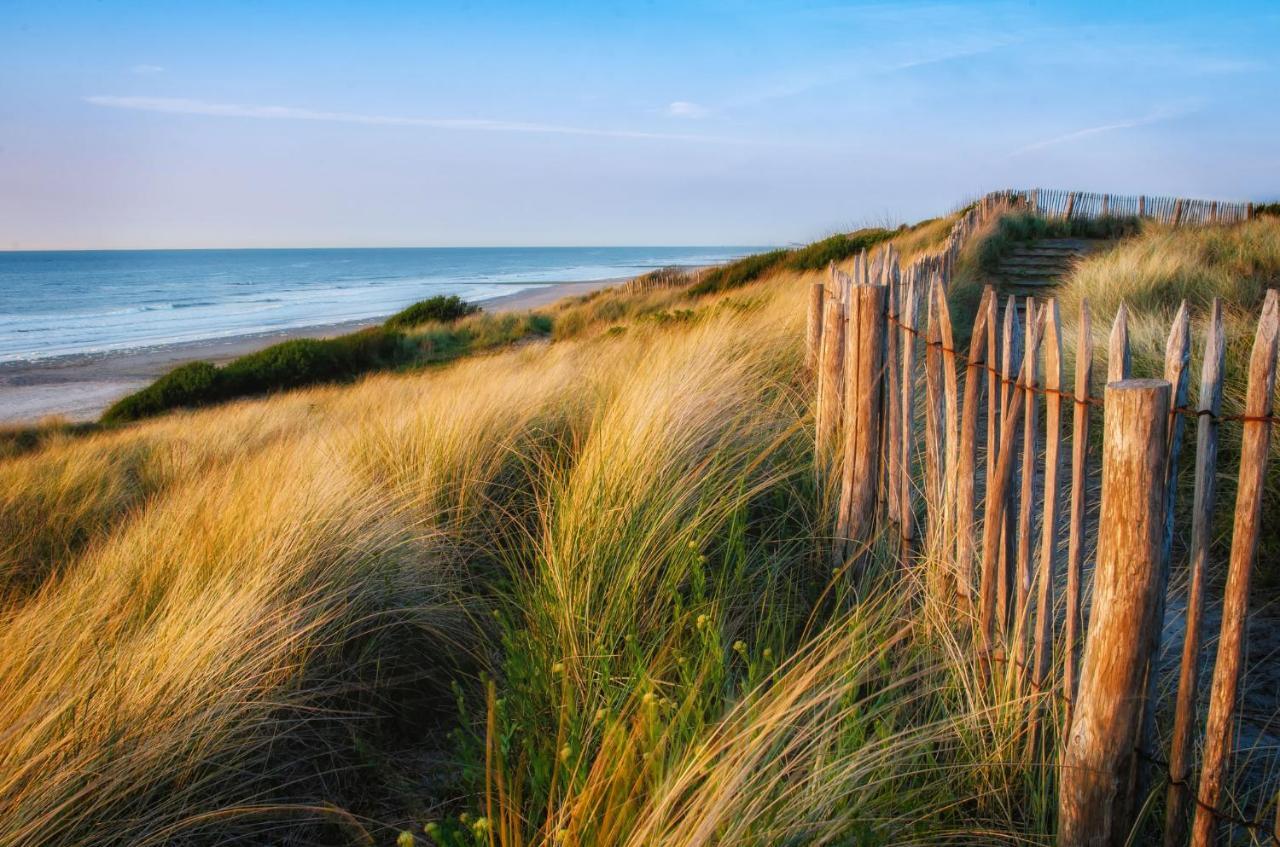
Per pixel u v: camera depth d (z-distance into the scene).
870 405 2.74
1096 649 1.52
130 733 1.93
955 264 11.44
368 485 3.71
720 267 26.83
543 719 2.08
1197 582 1.43
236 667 2.21
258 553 2.77
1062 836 1.64
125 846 1.75
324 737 2.27
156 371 29.59
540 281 125.88
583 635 2.39
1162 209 18.36
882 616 2.34
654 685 2.00
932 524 2.44
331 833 1.94
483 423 4.12
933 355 2.39
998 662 2.03
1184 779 1.51
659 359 4.83
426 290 99.12
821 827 1.54
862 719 1.83
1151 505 1.41
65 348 39.09
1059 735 1.78
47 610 2.56
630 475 3.11
